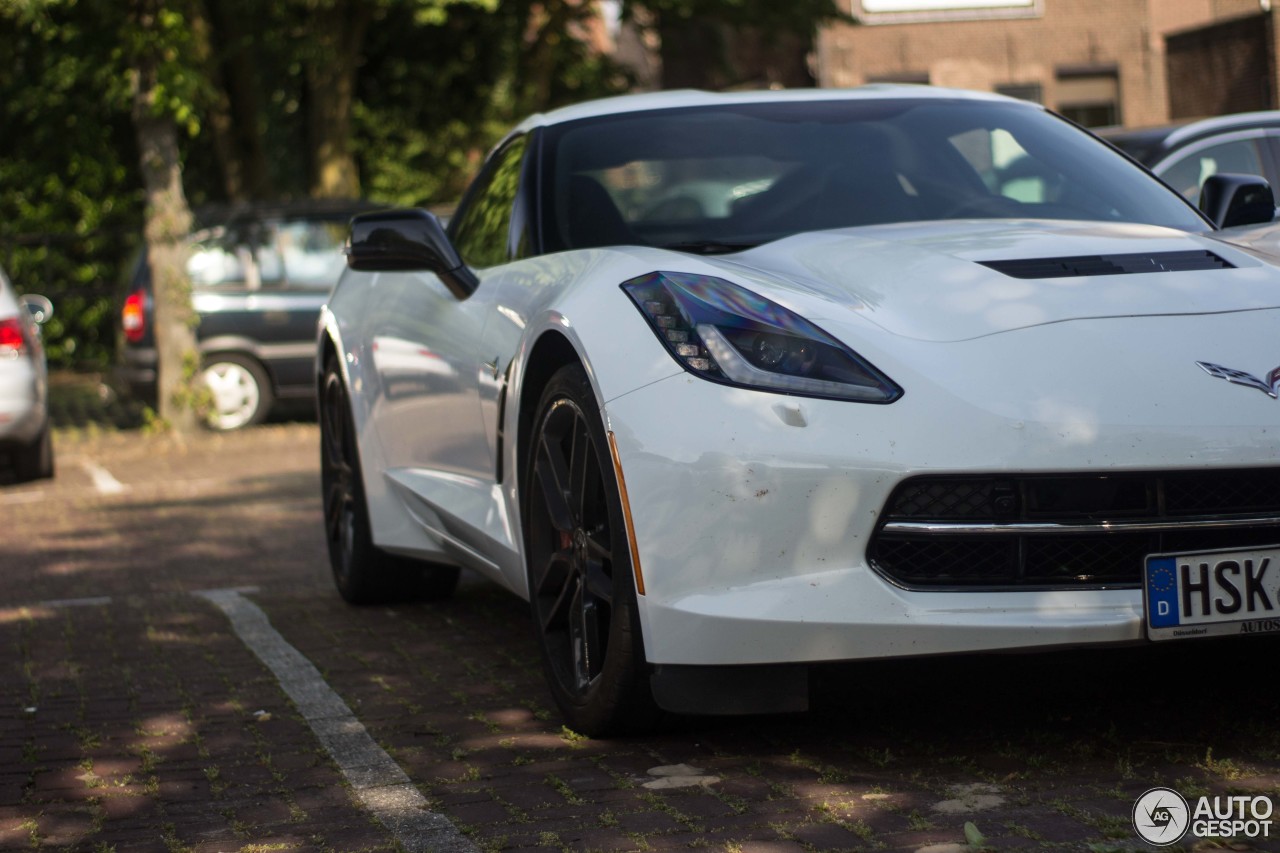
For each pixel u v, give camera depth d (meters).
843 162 3.90
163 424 11.88
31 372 9.27
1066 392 2.63
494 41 19.52
